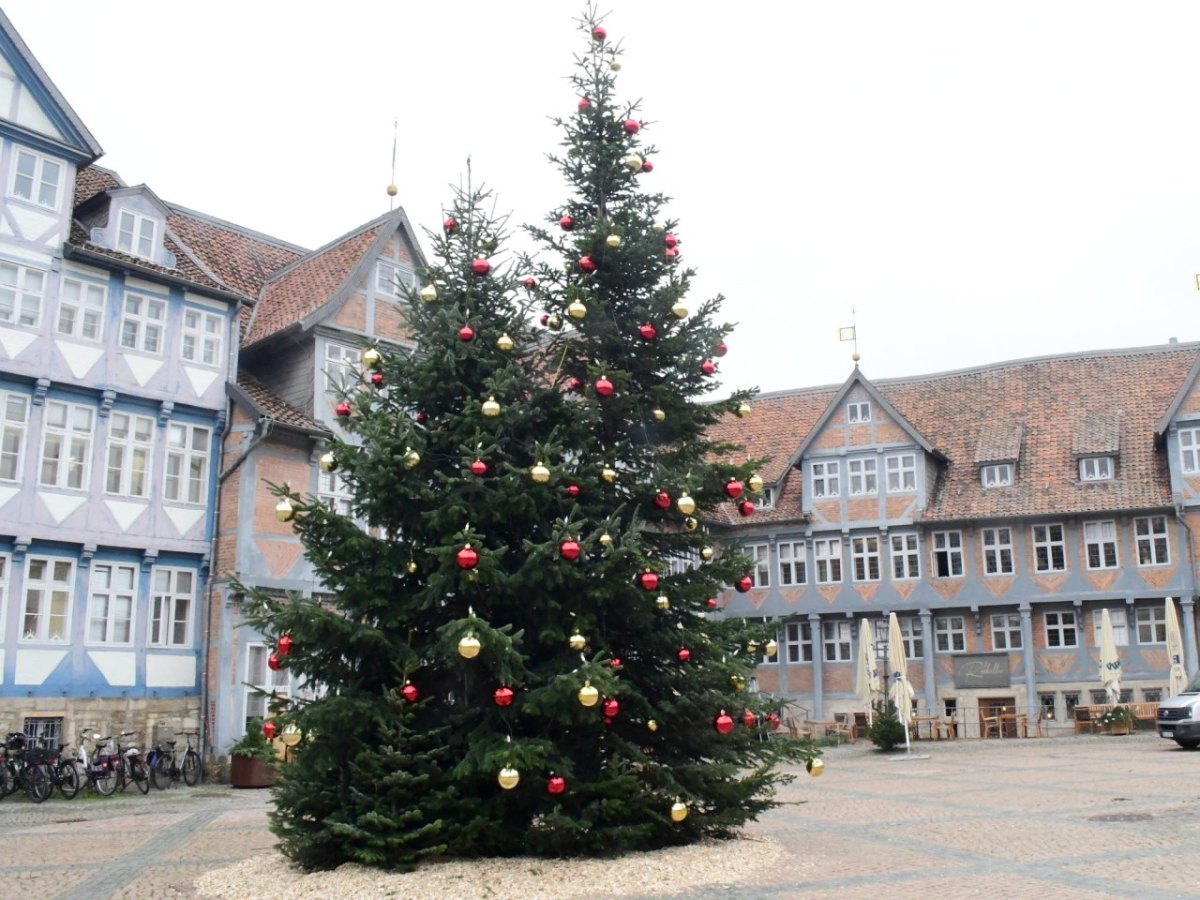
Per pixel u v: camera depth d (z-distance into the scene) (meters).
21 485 21.05
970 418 37.91
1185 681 30.64
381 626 10.32
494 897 8.95
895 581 35.66
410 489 10.35
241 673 23.45
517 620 10.72
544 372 11.70
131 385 22.91
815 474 37.12
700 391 11.84
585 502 10.93
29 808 18.14
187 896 9.65
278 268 29.08
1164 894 9.01
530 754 9.49
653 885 9.35
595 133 12.23
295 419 24.45
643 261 11.70
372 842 9.60
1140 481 33.62
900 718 29.86
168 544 23.17
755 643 11.62
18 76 21.86
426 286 11.31
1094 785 17.73
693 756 11.11
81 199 24.58
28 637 20.95
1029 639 34.06
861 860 10.82
